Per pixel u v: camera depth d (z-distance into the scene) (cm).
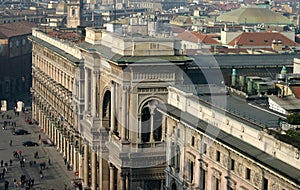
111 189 7756
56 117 16475
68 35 18238
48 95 17738
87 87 7406
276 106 7656
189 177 7450
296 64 11400
